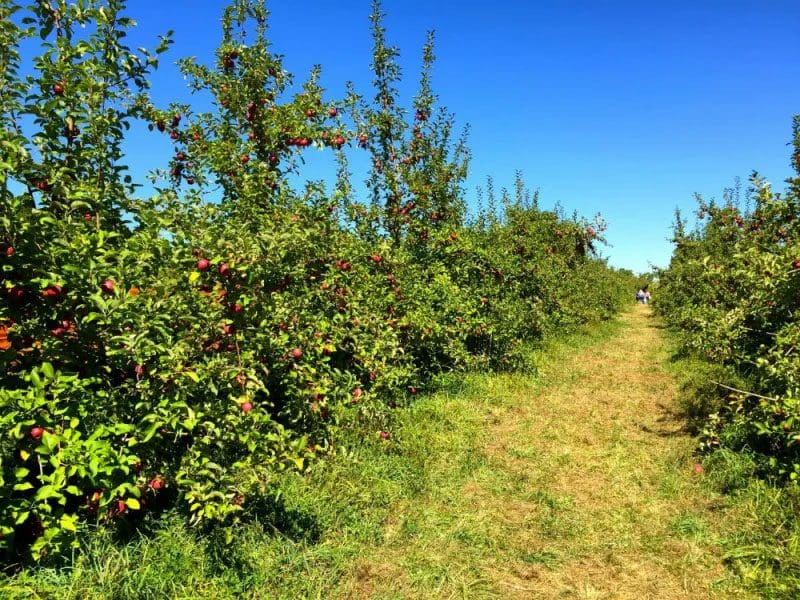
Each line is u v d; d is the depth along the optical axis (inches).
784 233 241.1
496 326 344.2
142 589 110.7
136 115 149.6
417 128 349.1
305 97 240.1
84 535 119.2
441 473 193.0
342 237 243.6
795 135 302.7
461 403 270.1
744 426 210.4
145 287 125.6
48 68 129.2
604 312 767.1
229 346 138.7
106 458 108.8
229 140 229.0
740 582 132.3
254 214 187.6
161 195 138.7
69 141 137.8
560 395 310.7
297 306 186.7
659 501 178.4
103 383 127.8
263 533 138.0
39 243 114.3
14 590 98.3
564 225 668.7
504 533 157.2
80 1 139.4
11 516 104.5
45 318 122.0
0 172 104.7
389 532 152.5
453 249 340.8
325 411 185.6
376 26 317.1
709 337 254.2
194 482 119.5
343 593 124.2
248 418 127.8
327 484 167.5
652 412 279.7
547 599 128.0
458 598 125.9
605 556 146.7
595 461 211.6
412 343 286.7
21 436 100.0
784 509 157.9
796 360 182.2
